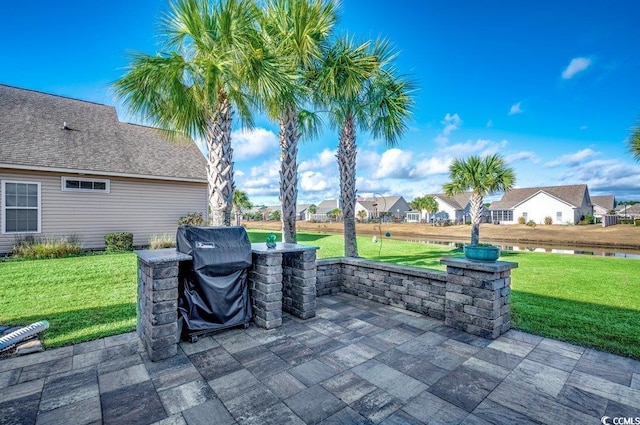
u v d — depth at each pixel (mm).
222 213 4574
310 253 3895
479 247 3451
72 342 3102
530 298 4820
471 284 3361
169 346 2781
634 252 14383
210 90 4238
